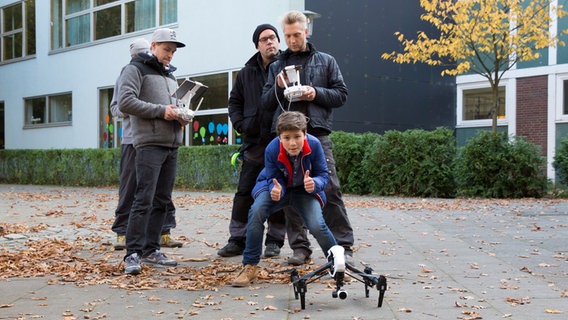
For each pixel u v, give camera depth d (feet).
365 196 44.09
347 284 14.97
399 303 13.07
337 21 49.39
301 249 17.52
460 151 42.88
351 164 46.14
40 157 63.26
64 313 12.41
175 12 55.52
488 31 45.73
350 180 45.88
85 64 62.80
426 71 56.24
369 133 46.50
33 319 12.14
